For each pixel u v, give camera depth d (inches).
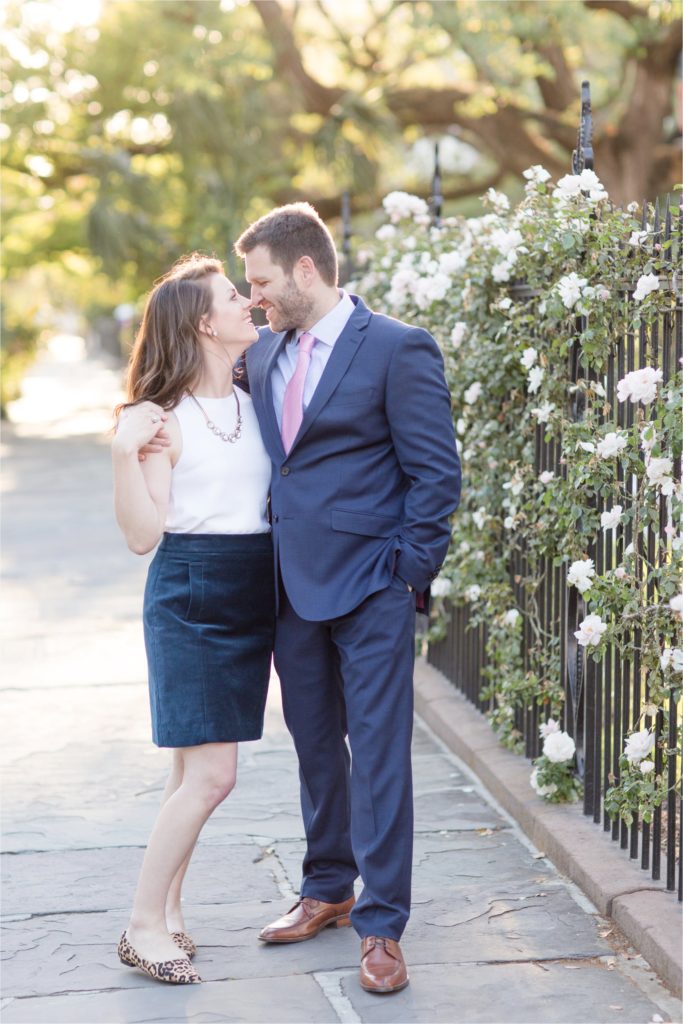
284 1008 127.2
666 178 749.9
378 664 131.8
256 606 134.3
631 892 145.9
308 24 826.8
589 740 169.8
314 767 141.3
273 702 251.3
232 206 821.9
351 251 339.3
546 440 174.1
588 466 157.8
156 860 133.5
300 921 143.3
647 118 729.6
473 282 197.9
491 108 779.4
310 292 132.2
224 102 807.1
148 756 212.4
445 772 203.8
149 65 805.9
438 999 128.6
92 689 255.1
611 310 162.1
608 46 756.6
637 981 132.1
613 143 742.5
